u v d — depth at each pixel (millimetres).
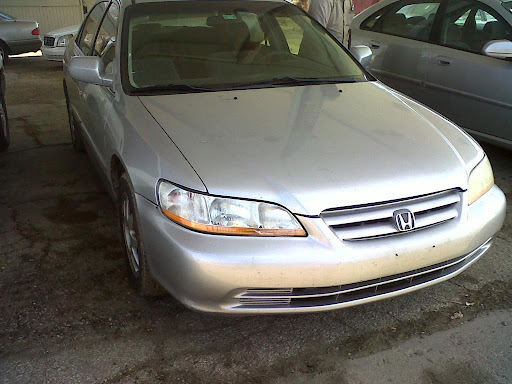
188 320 2572
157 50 3156
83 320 2545
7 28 9672
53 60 9367
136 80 2975
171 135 2420
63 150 4961
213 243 2064
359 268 2104
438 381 2219
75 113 4223
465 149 2607
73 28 9680
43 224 3492
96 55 3707
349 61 3555
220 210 2084
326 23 5285
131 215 2625
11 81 8250
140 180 2336
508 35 4289
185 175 2164
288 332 2512
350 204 2125
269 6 3703
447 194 2352
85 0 13008
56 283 2838
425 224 2242
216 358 2330
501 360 2340
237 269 2039
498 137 4387
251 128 2520
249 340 2453
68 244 3242
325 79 3277
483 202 2488
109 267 3002
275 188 2113
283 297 2115
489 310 2684
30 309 2615
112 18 3631
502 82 4223
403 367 2297
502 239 3379
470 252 2416
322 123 2629
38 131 5562
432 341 2461
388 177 2236
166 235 2150
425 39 4938
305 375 2244
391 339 2473
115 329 2492
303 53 3480
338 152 2357
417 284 2326
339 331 2523
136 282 2680
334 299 2184
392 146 2461
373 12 5691
